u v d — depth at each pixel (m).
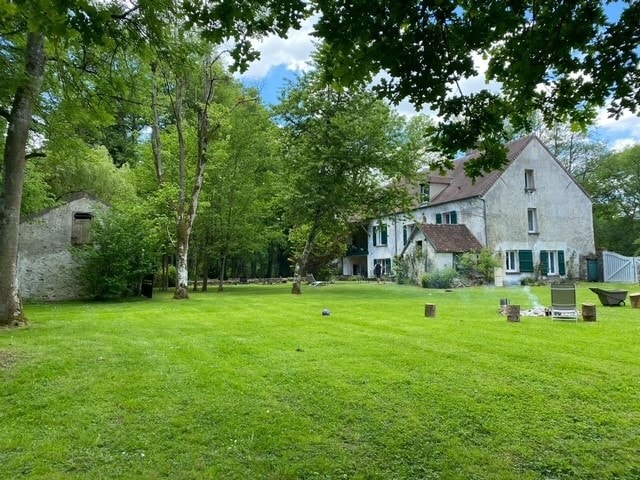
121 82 9.42
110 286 18.20
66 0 3.66
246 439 4.30
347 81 4.08
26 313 13.07
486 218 30.03
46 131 11.53
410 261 31.70
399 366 6.66
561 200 32.47
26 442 4.19
